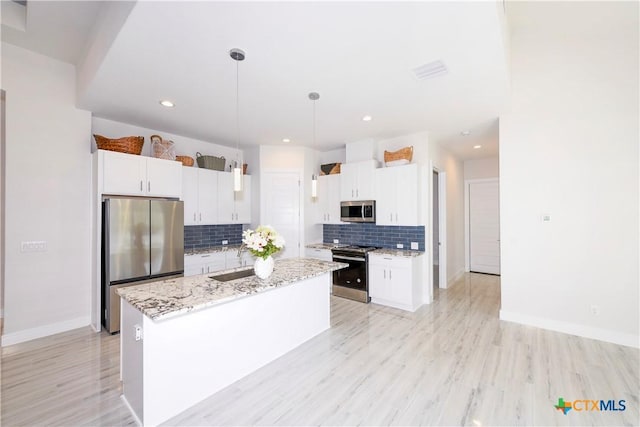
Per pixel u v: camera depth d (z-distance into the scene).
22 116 2.95
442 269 5.11
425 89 2.84
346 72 2.50
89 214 3.39
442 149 5.09
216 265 4.48
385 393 2.12
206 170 4.57
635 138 2.84
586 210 3.06
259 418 1.87
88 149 3.39
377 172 4.51
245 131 4.29
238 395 2.10
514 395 2.09
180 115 3.60
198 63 2.35
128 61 2.32
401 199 4.25
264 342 2.51
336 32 1.94
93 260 3.37
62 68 3.20
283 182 5.19
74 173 3.28
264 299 2.51
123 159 3.40
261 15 1.76
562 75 3.17
